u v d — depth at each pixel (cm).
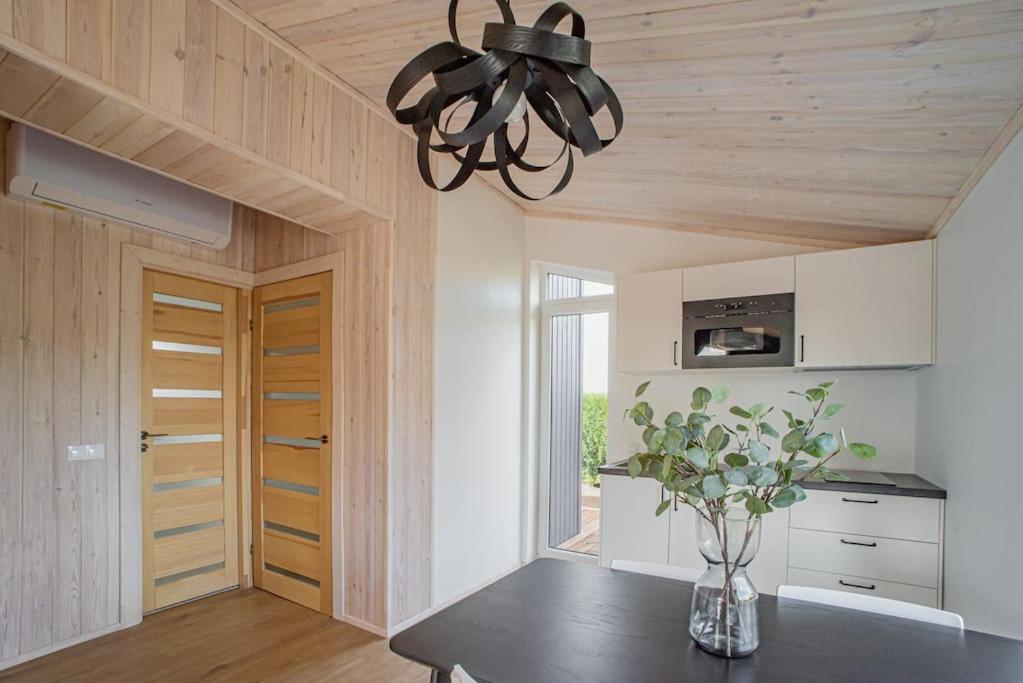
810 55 183
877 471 337
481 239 394
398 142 320
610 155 293
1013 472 198
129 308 323
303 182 259
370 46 246
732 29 178
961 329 253
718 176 294
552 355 459
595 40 197
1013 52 164
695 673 123
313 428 349
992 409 217
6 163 272
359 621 319
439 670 127
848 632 145
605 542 349
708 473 135
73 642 294
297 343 361
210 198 340
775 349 324
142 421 334
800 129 230
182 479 355
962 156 224
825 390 137
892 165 243
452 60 122
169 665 274
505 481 418
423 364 336
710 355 342
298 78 256
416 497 329
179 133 211
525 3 192
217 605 350
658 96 225
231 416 383
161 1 202
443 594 350
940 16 155
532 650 133
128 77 192
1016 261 196
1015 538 197
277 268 373
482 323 394
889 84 190
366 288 322
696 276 350
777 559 303
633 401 411
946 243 278
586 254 429
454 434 363
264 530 378
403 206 323
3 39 161
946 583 267
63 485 292
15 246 279
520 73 115
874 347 302
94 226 309
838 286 311
